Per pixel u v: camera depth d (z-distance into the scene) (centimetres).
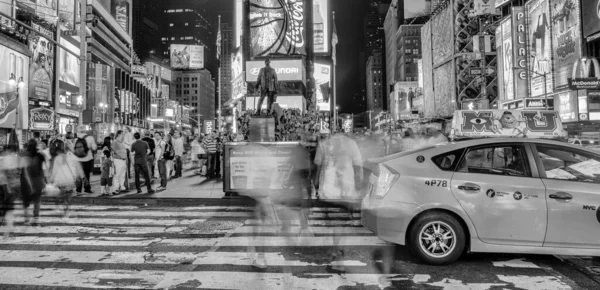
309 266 517
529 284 447
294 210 681
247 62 3812
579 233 488
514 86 4816
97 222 805
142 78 10531
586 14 3616
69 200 969
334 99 7912
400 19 15225
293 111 2200
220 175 1586
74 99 2002
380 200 529
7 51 2841
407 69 13712
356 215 843
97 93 5897
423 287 440
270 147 859
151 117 8100
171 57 17550
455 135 1172
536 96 4503
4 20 3159
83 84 2039
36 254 581
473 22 6850
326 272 493
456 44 6919
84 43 2053
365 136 1703
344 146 720
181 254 578
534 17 4578
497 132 1160
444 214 512
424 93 8831
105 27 7931
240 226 764
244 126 1725
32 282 464
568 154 520
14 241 657
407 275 479
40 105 3859
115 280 470
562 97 3744
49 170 1039
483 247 502
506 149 534
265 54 4122
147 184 1141
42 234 705
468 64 6812
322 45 6988
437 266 509
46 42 4031
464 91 6812
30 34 3509
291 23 4141
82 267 520
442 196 509
